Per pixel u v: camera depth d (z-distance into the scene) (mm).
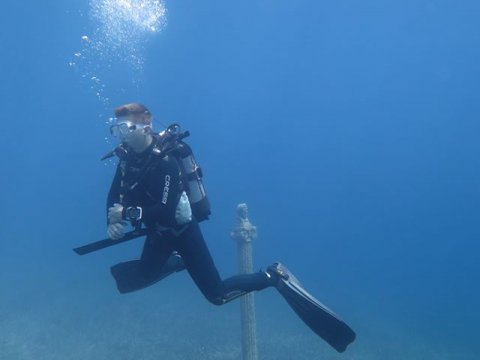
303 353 16750
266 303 23891
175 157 3037
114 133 2840
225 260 35125
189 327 18234
